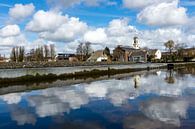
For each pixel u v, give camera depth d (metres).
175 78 58.25
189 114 20.67
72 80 56.53
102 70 81.00
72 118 20.06
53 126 17.91
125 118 19.77
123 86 42.47
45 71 59.38
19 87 42.94
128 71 92.75
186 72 82.38
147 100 27.66
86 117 20.33
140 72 87.06
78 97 30.62
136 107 23.91
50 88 40.69
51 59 150.12
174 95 31.16
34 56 145.88
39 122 19.05
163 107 23.69
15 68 55.56
